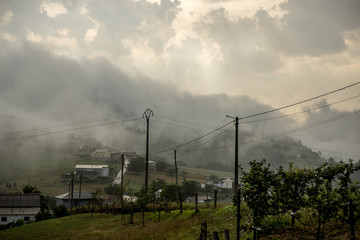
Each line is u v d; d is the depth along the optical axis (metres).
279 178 12.73
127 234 31.91
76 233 39.34
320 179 11.80
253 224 14.33
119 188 59.09
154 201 40.09
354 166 11.20
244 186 13.18
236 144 32.72
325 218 11.21
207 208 35.78
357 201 10.56
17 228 48.34
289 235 14.18
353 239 10.59
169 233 26.97
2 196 93.75
